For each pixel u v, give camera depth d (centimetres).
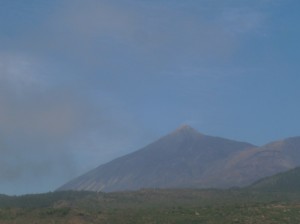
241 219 13300
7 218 13088
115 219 13338
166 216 13812
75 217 13225
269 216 13712
